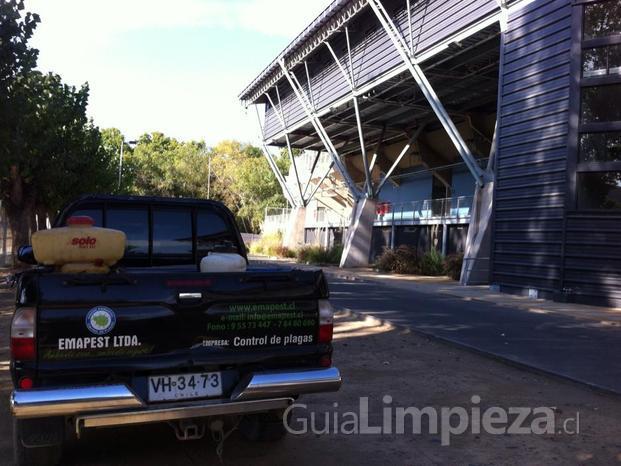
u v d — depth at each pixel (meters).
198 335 4.04
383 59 29.25
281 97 44.50
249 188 73.81
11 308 12.52
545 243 18.73
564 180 18.06
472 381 7.16
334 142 47.16
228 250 5.55
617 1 17.05
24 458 4.03
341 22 30.67
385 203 41.72
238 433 5.19
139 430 5.22
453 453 4.77
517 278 19.89
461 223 33.12
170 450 4.77
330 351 4.41
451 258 27.84
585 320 13.99
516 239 20.05
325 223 50.34
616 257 16.84
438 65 27.36
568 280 17.83
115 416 3.69
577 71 17.67
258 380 4.02
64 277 3.69
